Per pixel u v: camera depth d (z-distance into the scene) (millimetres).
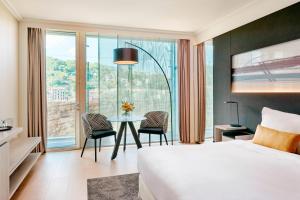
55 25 4438
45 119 4449
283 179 1688
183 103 5297
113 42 4840
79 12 3922
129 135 5031
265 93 3367
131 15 4082
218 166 1971
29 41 4320
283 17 3059
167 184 1669
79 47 4652
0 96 3320
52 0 3414
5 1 3412
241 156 2289
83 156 4199
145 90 5074
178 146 2729
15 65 4062
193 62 5395
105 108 4824
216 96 4648
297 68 2871
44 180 3086
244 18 3768
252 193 1440
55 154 4336
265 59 3379
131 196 2635
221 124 4484
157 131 4340
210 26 4723
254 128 3604
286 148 2430
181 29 5004
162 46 5184
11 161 2637
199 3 3545
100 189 2812
